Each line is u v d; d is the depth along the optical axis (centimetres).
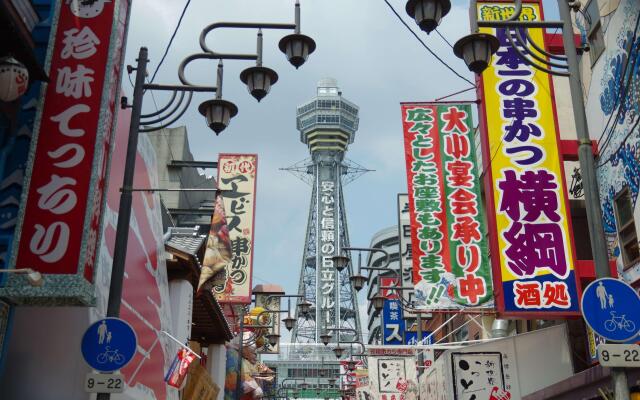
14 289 867
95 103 964
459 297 1795
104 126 956
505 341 2002
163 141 3086
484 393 1952
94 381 934
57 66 984
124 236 1031
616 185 1616
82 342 942
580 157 916
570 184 2069
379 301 2711
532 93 1752
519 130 1714
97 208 940
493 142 1709
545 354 1955
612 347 798
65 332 1107
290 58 1113
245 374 3647
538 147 1697
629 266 1541
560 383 1541
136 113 1106
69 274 879
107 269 1205
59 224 900
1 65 838
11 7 865
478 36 970
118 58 1038
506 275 1598
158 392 1520
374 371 2941
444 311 1792
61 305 919
